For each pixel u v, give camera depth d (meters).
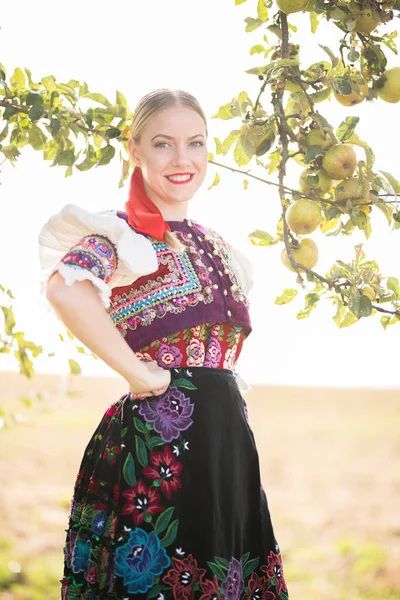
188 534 1.73
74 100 2.13
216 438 1.81
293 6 2.08
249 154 2.16
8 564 5.25
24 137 2.15
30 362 2.63
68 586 1.80
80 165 2.14
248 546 1.87
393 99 2.18
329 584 5.62
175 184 1.99
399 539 6.62
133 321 1.86
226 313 1.92
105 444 1.83
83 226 1.80
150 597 1.69
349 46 2.13
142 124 2.00
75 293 1.68
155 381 1.77
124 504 1.73
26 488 7.59
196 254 1.94
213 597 1.70
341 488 8.23
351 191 2.13
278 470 9.12
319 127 2.13
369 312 2.08
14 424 3.20
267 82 2.12
